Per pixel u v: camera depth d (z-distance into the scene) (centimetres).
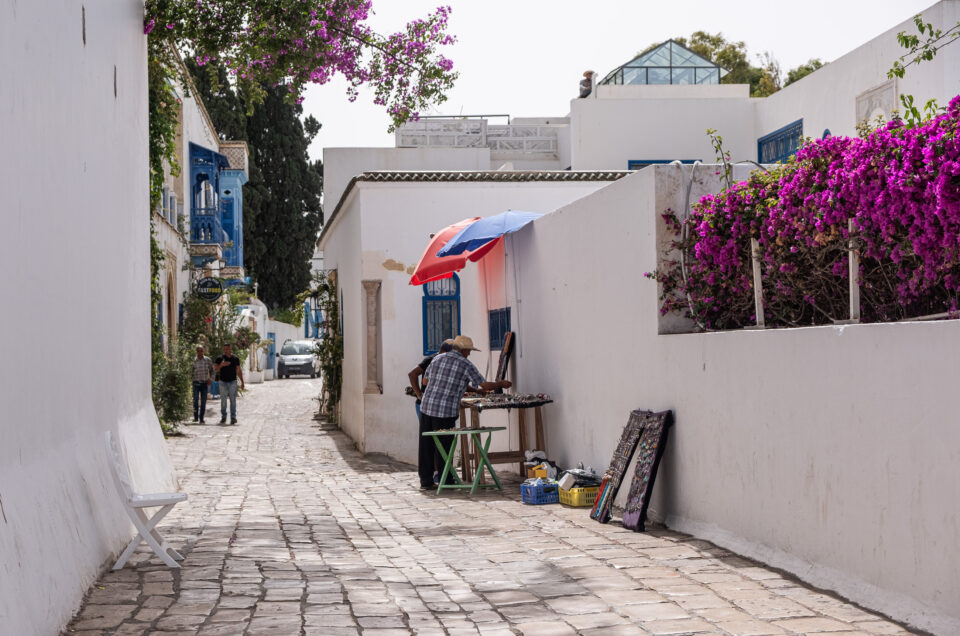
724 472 712
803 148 625
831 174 576
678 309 827
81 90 684
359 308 1625
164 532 832
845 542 554
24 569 459
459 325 1584
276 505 1024
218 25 1116
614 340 936
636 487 817
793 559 613
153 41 1250
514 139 2841
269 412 2597
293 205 5491
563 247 1087
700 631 479
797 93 2130
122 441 862
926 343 480
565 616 520
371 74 1220
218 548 746
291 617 525
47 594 482
